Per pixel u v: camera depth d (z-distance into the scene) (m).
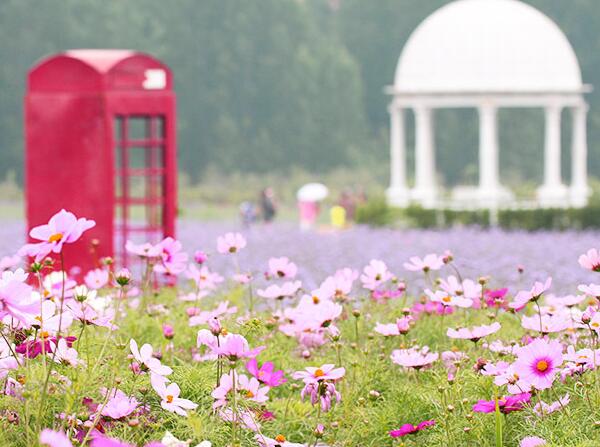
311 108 70.94
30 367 5.09
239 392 5.15
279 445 5.18
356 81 73.44
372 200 36.50
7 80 65.12
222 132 68.62
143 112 13.13
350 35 80.12
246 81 70.25
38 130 12.88
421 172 36.69
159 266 6.56
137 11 70.00
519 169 71.50
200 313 7.20
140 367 5.09
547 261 23.14
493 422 5.54
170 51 69.25
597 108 73.62
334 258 24.12
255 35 70.88
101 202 12.78
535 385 5.21
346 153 71.31
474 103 35.59
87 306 5.61
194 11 70.19
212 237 29.45
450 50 35.75
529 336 6.83
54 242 4.81
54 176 12.85
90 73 12.79
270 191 41.50
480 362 5.95
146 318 7.25
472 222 34.69
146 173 13.39
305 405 6.05
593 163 73.12
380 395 6.16
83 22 67.69
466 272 19.47
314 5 84.25
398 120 37.19
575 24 74.19
